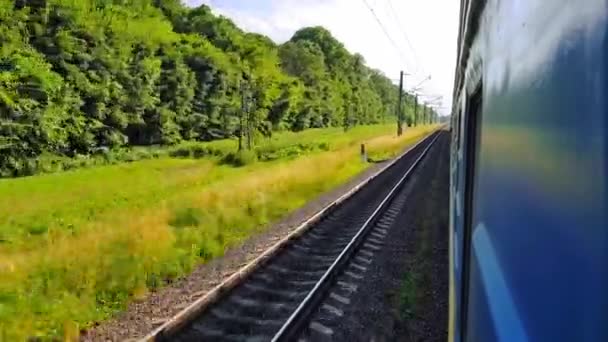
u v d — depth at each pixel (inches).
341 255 430.6
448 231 549.3
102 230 592.1
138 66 2460.6
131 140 2576.3
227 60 3250.5
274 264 434.3
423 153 1700.3
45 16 2080.5
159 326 303.4
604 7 40.9
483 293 80.3
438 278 392.2
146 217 635.5
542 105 54.4
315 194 884.0
